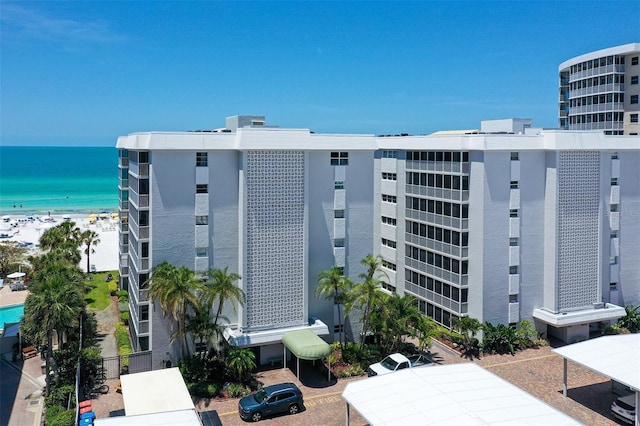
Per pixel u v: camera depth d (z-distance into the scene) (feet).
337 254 144.36
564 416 82.64
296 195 134.82
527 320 152.35
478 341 146.72
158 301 126.82
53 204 561.02
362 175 146.30
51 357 125.29
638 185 165.89
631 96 237.45
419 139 165.68
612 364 106.42
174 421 84.84
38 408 114.73
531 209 151.12
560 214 150.61
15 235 350.02
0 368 136.87
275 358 135.54
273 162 132.26
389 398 89.81
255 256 131.75
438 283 160.56
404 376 97.91
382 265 190.49
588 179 154.10
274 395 109.29
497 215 146.82
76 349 128.77
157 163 126.31
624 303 165.68
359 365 132.67
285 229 134.10
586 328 154.92
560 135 148.05
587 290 155.63
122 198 184.24
